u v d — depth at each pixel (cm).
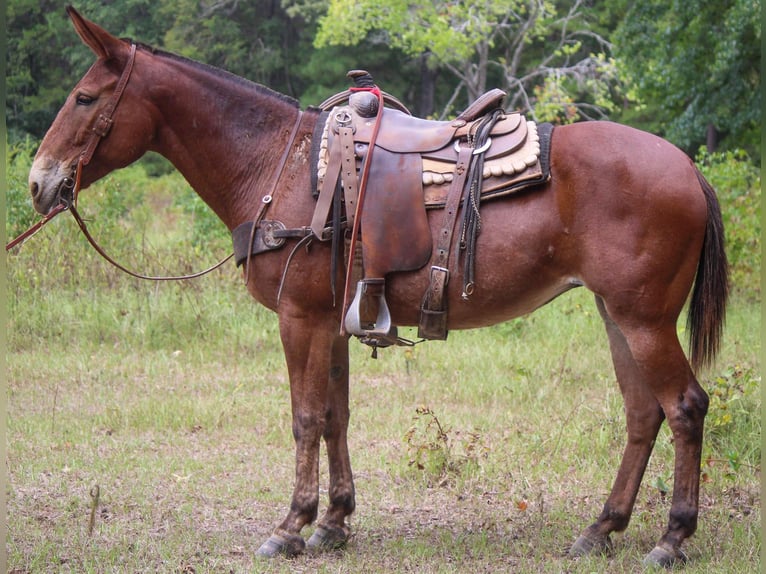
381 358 838
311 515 432
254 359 849
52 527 468
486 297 407
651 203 388
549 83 2039
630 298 392
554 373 759
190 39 2692
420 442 609
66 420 672
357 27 2133
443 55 2066
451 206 401
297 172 427
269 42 2847
